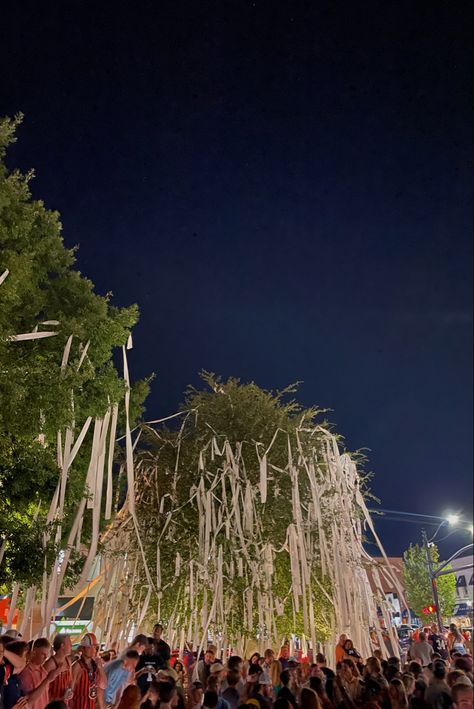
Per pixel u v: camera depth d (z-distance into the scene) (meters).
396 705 6.56
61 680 6.20
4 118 9.35
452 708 6.37
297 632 13.72
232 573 12.16
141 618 11.67
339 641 11.41
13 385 7.50
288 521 13.56
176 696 6.16
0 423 7.52
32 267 9.55
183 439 15.05
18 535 7.81
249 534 12.66
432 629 15.09
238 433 14.70
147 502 14.30
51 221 10.10
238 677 7.38
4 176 9.49
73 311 10.00
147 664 8.02
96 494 8.89
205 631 11.24
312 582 13.67
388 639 14.23
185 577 12.95
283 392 15.73
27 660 6.54
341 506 14.19
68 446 8.64
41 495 8.54
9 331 8.06
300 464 14.09
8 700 5.45
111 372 9.95
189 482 14.19
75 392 9.17
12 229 8.89
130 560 13.48
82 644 6.66
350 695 7.33
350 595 12.80
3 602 10.66
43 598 7.73
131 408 12.04
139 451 14.73
